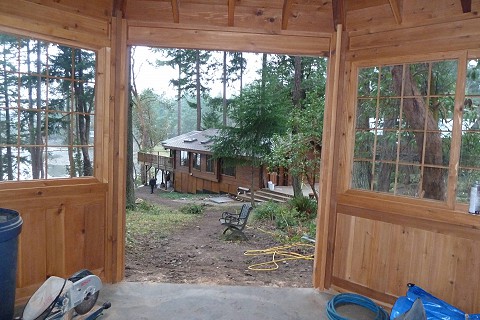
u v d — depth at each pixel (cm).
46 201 276
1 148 266
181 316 263
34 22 259
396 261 286
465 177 266
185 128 3362
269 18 314
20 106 273
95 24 292
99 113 305
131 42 310
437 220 264
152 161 2052
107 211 313
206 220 873
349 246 314
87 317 241
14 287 228
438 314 229
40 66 280
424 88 290
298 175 882
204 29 310
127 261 464
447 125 281
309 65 1362
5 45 264
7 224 217
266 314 272
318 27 316
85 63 302
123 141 316
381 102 309
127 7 308
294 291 318
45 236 277
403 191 297
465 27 251
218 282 380
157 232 696
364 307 289
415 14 274
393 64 289
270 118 1011
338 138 315
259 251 560
